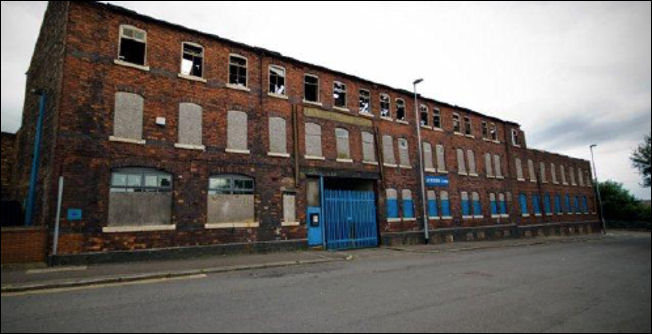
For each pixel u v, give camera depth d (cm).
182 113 1455
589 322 604
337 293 771
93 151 1229
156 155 1351
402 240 2128
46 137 1313
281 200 1658
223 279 948
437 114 2642
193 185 1418
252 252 1520
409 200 2253
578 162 4250
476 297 753
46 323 560
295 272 1072
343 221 1902
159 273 981
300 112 1811
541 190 3472
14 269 1027
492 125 3123
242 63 1689
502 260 1402
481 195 2769
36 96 1538
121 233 1235
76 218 1163
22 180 1587
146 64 1395
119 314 608
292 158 1736
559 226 3588
